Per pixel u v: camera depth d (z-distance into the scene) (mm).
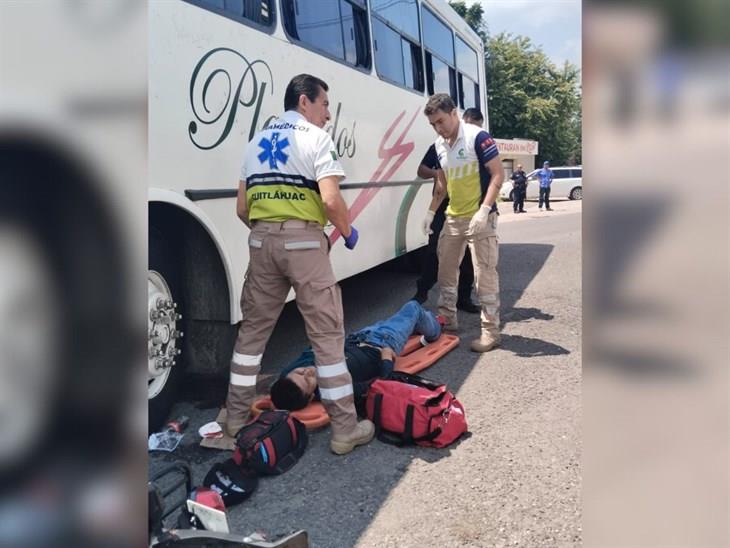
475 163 4949
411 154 7270
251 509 2855
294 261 3207
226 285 3850
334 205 3127
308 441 3518
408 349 4973
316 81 3369
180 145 3340
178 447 3492
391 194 6691
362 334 4457
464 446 3439
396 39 6781
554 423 3703
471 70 10227
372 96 6047
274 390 3744
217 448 3441
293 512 2822
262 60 4102
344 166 5461
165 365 3609
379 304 7316
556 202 30141
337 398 3322
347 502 2900
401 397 3467
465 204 5090
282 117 3336
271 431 3143
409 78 7188
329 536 2635
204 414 3900
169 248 3695
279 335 5961
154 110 3154
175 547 1934
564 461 3229
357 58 5746
